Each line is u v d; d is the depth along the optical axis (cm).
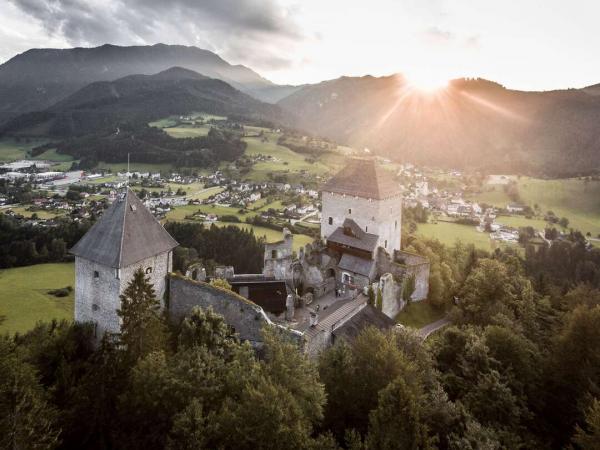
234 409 2720
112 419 3072
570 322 4775
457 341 4784
